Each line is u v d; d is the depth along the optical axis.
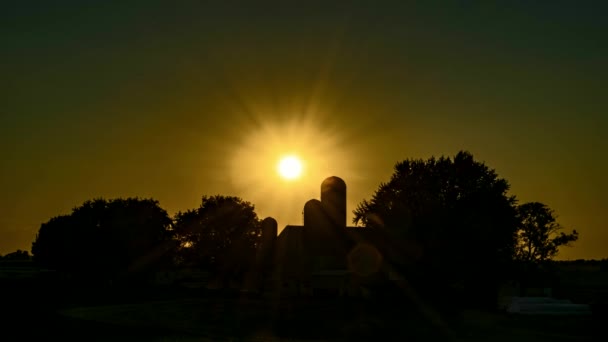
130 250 119.56
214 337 37.81
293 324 45.34
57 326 41.88
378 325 43.97
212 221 105.44
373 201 69.69
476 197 67.19
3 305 60.16
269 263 100.00
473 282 67.94
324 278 79.38
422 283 64.50
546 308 53.31
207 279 115.88
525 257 83.12
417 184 67.31
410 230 65.06
